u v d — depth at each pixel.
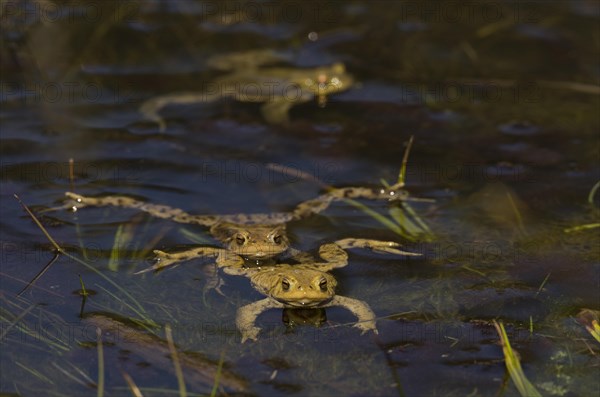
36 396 11.94
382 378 12.57
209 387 12.24
